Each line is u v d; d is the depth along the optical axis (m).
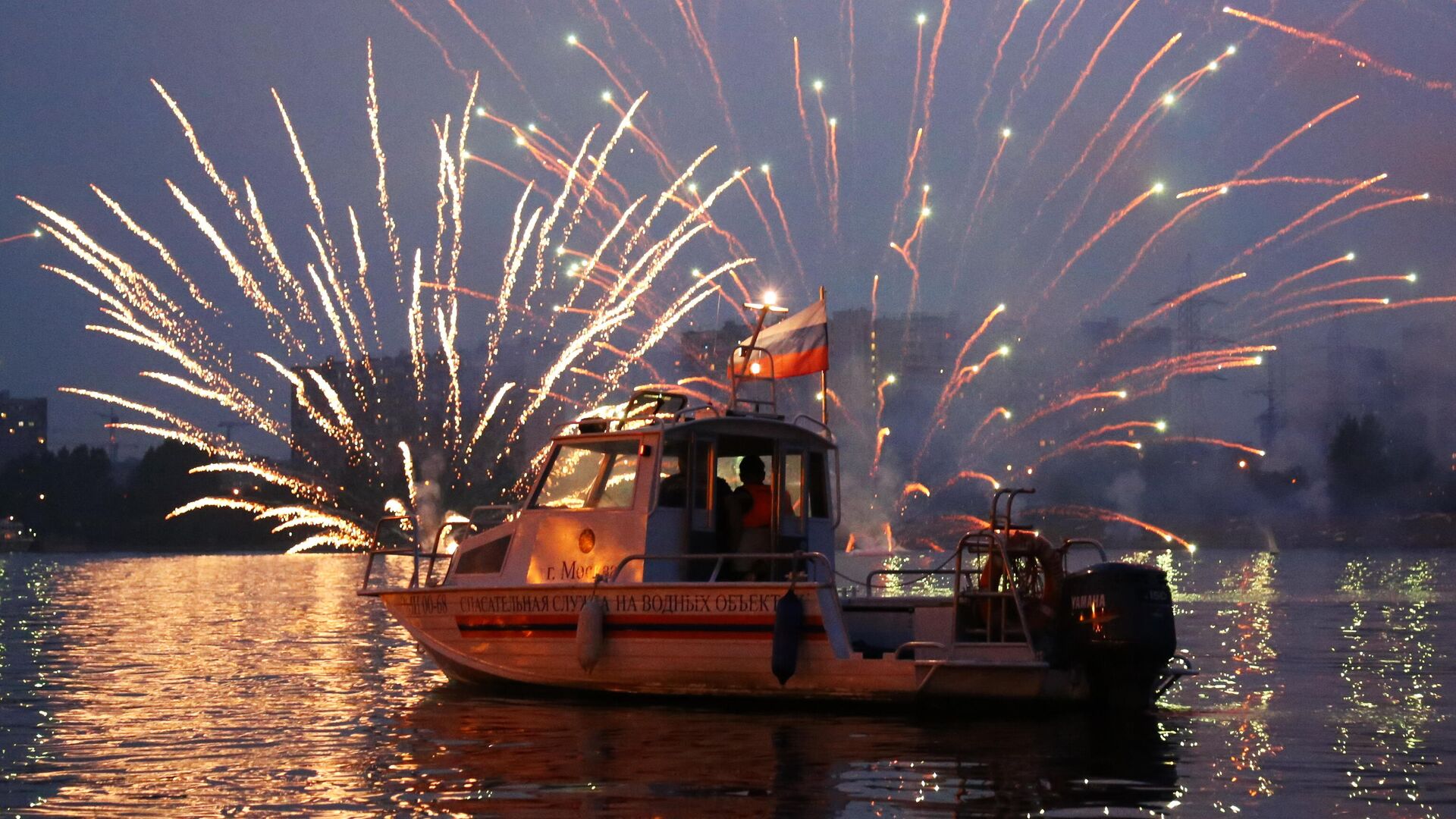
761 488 14.65
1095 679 12.91
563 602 14.11
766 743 11.41
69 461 133.12
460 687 15.31
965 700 12.65
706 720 12.76
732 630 13.21
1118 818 8.70
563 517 14.48
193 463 118.56
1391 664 18.27
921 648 14.03
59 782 9.98
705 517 14.33
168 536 114.31
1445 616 28.44
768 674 13.15
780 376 15.94
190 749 11.32
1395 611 30.03
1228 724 12.56
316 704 14.03
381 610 31.09
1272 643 21.61
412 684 15.76
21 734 12.17
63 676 16.83
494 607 14.62
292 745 11.47
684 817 8.68
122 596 37.78
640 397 15.22
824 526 15.27
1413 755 10.91
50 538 118.38
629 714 13.20
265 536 113.44
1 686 15.85
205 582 47.84
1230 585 44.44
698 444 14.34
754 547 14.42
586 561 14.23
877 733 11.97
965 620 13.59
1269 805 9.05
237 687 15.62
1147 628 12.51
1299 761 10.66
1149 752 11.06
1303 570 59.50
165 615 29.27
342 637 23.05
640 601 13.64
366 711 13.54
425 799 9.27
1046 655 12.89
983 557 14.02
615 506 14.19
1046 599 13.20
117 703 14.27
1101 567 12.80
